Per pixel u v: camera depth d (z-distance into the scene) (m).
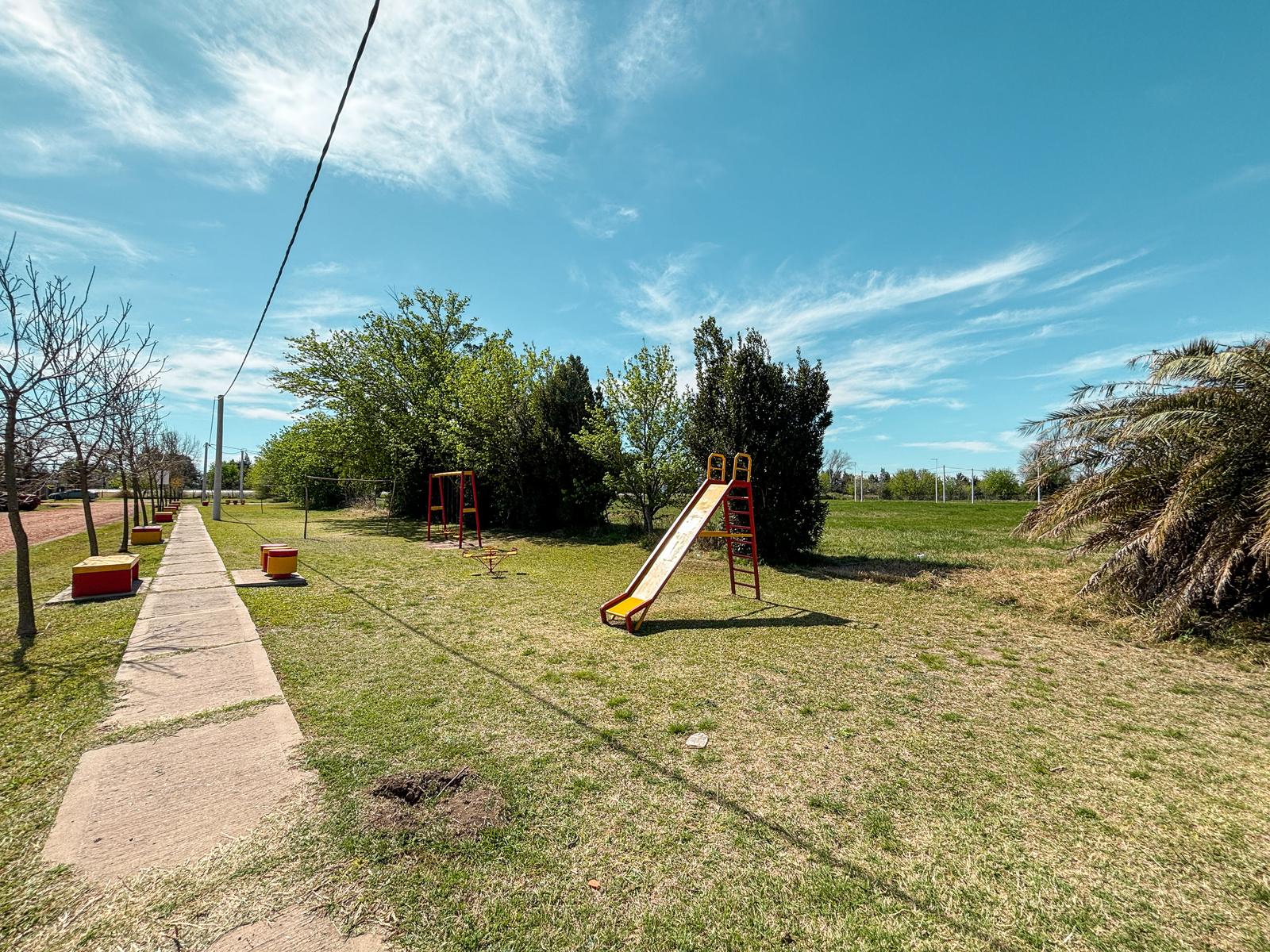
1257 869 2.36
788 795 2.89
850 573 9.68
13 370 5.41
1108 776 3.11
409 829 2.53
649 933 1.97
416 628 6.05
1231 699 4.25
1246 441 5.71
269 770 3.02
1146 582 6.66
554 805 2.76
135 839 2.43
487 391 17.91
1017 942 1.96
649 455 14.33
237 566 10.16
